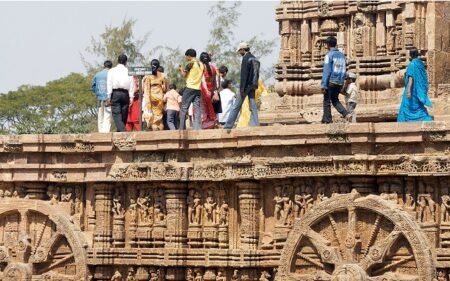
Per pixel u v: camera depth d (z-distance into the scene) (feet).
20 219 152.76
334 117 157.69
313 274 138.62
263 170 141.28
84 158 150.82
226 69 162.91
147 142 147.33
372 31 160.45
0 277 152.35
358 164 136.67
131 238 148.46
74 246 149.59
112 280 148.77
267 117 165.17
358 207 136.05
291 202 141.28
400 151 136.26
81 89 264.93
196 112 149.89
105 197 149.69
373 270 136.05
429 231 134.41
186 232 146.30
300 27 166.50
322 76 152.56
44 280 150.92
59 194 152.56
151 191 147.95
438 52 156.25
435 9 156.35
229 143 143.43
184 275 146.20
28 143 152.05
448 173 133.18
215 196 145.48
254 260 142.51
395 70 158.51
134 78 156.66
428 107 152.25
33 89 266.16
